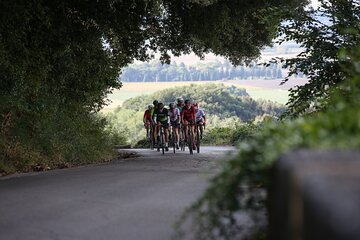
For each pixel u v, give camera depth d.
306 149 5.59
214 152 41.56
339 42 20.67
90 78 37.25
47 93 32.09
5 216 12.80
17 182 19.98
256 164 6.59
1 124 27.38
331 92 14.07
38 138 29.41
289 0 38.47
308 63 21.08
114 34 38.12
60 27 31.64
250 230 8.91
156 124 41.88
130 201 14.93
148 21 40.16
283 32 21.53
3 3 26.16
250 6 39.50
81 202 14.79
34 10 28.41
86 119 38.84
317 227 4.19
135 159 33.78
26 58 29.39
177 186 18.12
